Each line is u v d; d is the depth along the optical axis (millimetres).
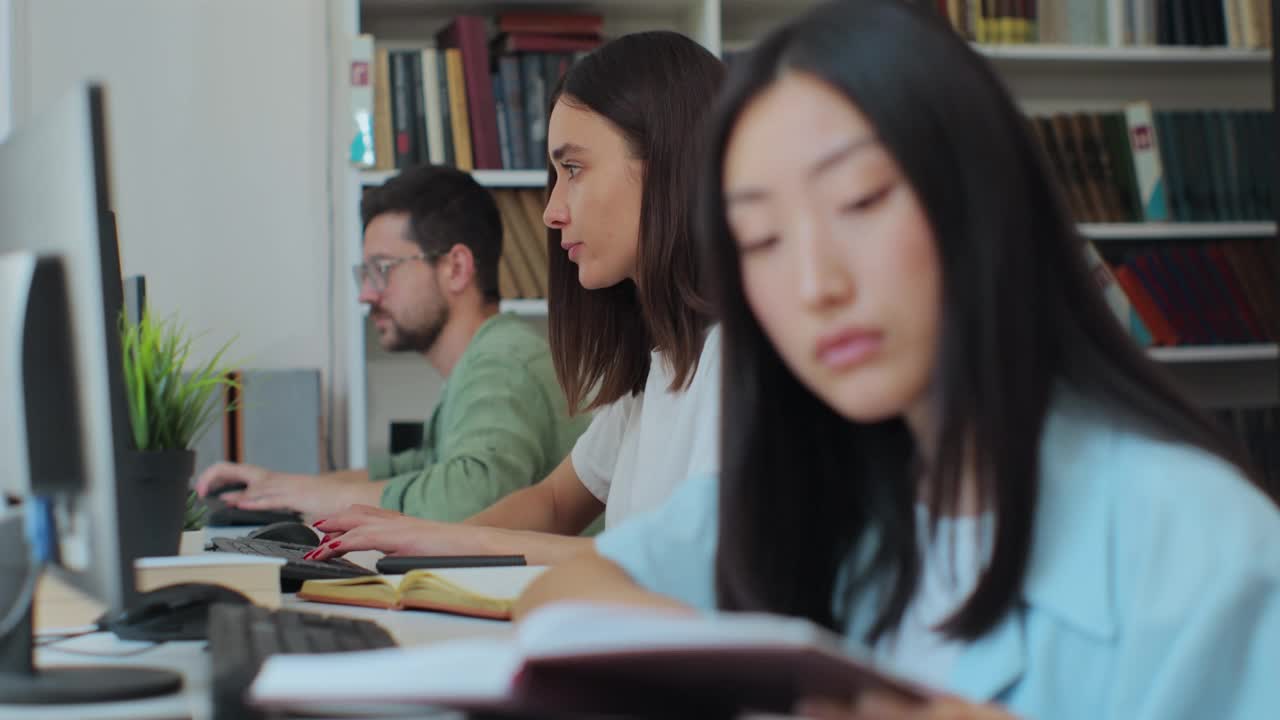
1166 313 3129
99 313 792
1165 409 777
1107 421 797
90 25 3373
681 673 551
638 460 1675
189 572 1186
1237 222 3166
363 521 1675
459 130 3092
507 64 3109
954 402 712
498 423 2209
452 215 2645
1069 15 3182
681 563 950
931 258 702
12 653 846
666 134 1667
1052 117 3125
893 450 859
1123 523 771
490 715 579
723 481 875
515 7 3260
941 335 706
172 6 3404
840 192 705
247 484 2498
